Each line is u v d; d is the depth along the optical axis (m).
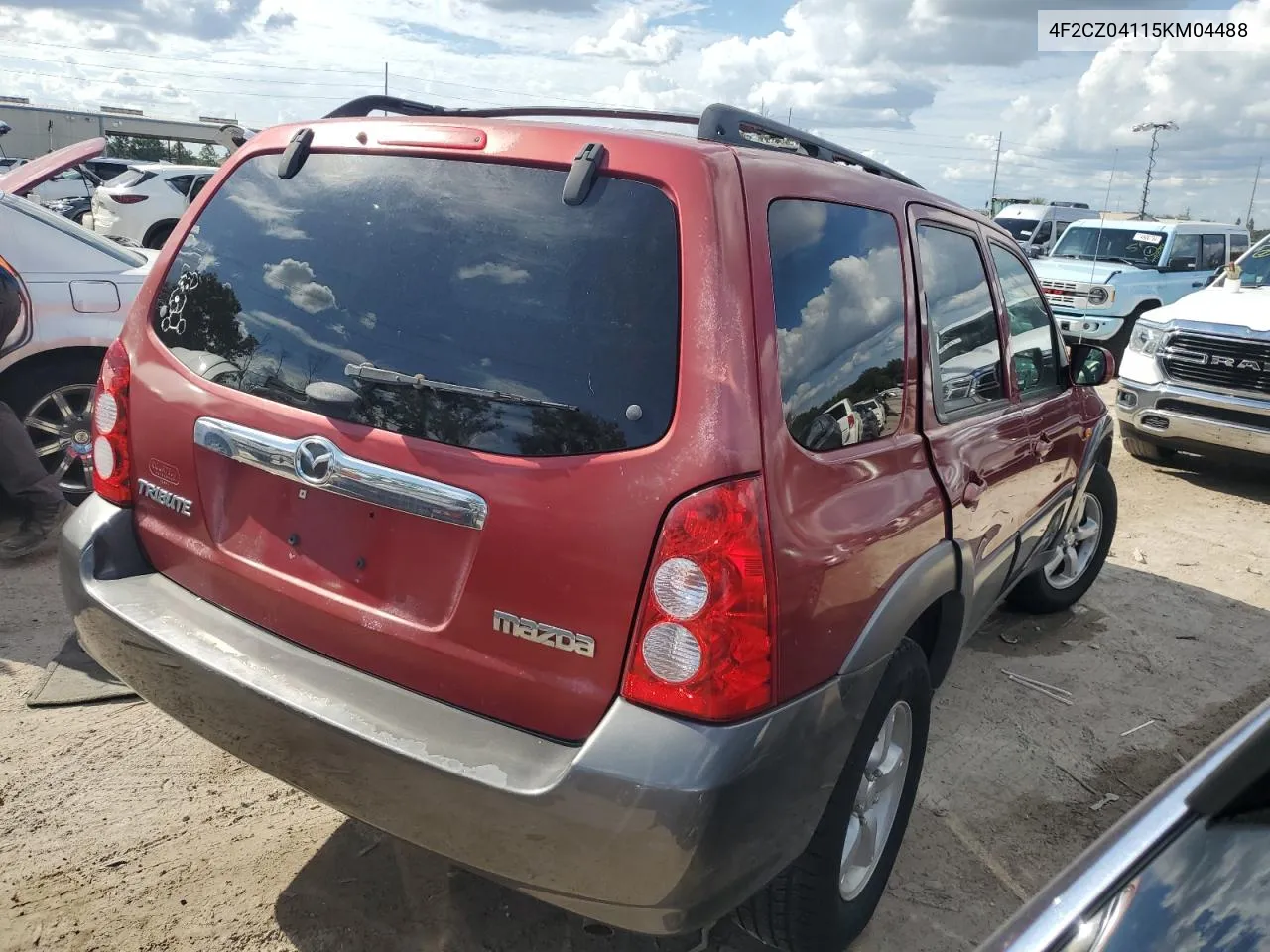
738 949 2.53
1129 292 13.11
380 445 2.09
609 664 1.88
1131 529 6.48
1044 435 3.62
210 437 2.34
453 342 2.08
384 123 2.33
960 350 2.95
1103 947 1.19
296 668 2.16
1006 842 3.12
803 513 1.99
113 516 2.55
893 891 2.84
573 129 2.11
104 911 2.50
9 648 3.76
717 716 1.83
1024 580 4.66
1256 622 5.04
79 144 5.48
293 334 2.28
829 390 2.18
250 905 2.56
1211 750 1.40
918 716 2.61
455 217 2.15
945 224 2.99
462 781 1.88
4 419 4.36
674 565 1.83
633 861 1.82
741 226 1.98
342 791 2.05
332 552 2.19
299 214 2.38
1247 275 8.27
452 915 2.58
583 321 1.98
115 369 2.58
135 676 2.38
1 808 2.86
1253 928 1.12
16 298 4.36
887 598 2.28
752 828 1.90
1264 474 8.10
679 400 1.88
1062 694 4.12
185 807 2.93
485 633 1.99
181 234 2.61
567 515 1.90
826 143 2.64
